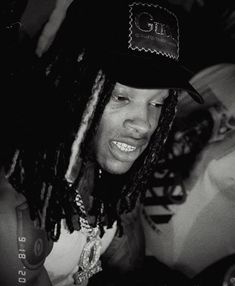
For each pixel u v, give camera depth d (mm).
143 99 994
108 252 1387
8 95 1084
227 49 1582
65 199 1007
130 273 1449
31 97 1037
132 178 1200
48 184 983
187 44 1602
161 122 1179
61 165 989
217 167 1614
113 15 1004
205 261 1683
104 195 1172
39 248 1002
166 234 1706
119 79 944
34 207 966
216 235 1664
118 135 1025
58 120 985
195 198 1667
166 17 1019
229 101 1576
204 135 1622
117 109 1004
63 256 1100
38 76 1051
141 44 980
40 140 981
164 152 1682
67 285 1187
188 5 1592
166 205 1697
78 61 991
